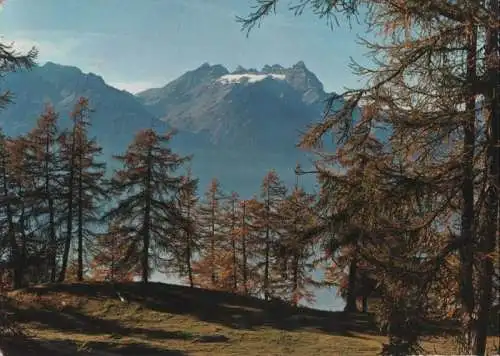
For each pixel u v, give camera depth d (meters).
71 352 18.97
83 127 37.12
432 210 8.09
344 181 8.10
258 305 33.69
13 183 37.25
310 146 8.21
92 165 37.31
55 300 30.75
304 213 8.57
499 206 7.81
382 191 7.72
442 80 7.20
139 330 27.02
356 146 8.07
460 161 7.84
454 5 6.88
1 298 20.25
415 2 6.96
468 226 8.12
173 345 24.22
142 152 35.69
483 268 7.80
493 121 7.75
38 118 37.00
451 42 7.40
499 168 7.74
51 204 36.69
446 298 8.26
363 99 7.86
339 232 8.22
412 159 7.96
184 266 44.00
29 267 37.84
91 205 37.53
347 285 36.41
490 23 6.79
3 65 13.55
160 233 36.09
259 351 23.58
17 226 35.91
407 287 7.86
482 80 7.15
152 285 35.41
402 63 7.50
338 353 23.17
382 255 8.23
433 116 7.53
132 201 35.09
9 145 35.94
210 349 23.69
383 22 7.79
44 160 36.69
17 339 18.31
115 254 40.56
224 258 45.50
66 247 37.03
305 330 28.31
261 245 41.31
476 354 7.93
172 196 36.25
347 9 7.29
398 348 7.76
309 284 38.06
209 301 33.44
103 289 33.78
